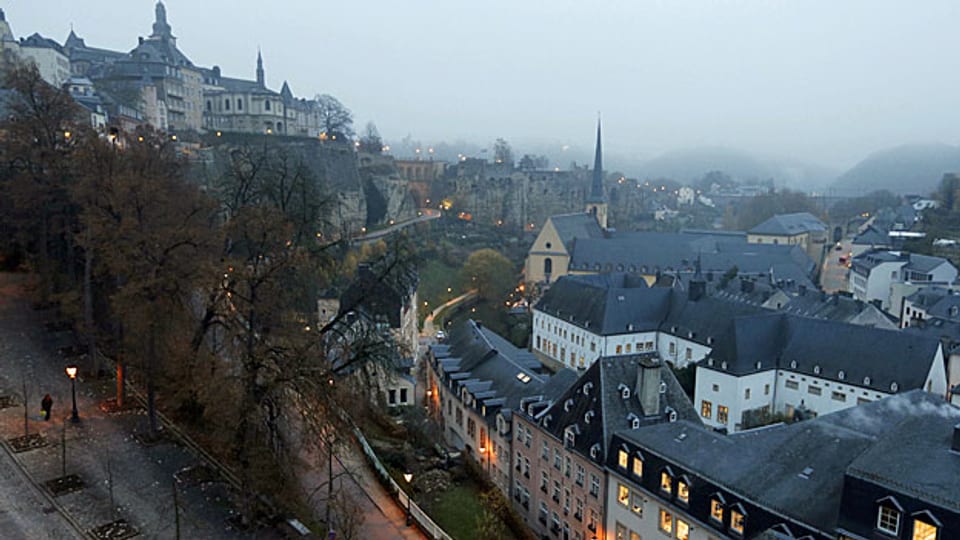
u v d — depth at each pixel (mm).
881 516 26516
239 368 33531
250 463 29609
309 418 30812
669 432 38875
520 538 40156
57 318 45906
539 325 100125
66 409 36406
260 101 147500
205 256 36344
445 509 40344
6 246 53375
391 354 37531
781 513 29750
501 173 191250
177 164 50219
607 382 44312
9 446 32250
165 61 136375
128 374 40531
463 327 74438
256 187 48625
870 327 65250
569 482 44250
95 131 41500
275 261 33188
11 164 46906
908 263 110438
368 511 35562
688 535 34469
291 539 29359
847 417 37938
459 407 60625
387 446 45375
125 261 33000
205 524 29125
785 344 68625
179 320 35625
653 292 90062
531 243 161625
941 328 75625
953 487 25078
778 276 115000
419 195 186375
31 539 26172
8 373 38938
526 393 53562
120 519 28281
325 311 62312
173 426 36406
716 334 78938
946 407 39312
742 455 34500
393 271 41000
